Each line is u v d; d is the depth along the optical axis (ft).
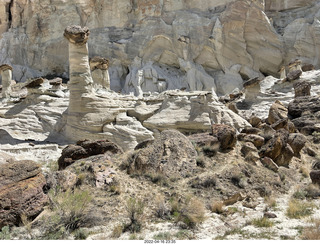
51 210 24.98
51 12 158.71
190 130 57.77
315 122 64.75
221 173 32.35
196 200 26.30
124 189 28.89
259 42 139.54
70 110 59.62
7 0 163.63
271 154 39.86
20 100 68.28
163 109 61.93
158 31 146.82
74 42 59.31
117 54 150.92
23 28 160.97
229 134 39.40
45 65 159.12
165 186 29.99
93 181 29.63
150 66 143.74
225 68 140.15
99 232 22.99
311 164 45.16
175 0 148.87
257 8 137.28
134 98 66.03
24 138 58.08
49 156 49.47
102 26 156.25
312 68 119.96
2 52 158.51
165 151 33.86
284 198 31.50
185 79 141.49
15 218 23.26
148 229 23.49
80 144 42.32
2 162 40.78
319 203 29.71
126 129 57.00
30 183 25.12
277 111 67.72
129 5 152.46
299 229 22.97
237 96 98.17
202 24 141.69
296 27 139.13
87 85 59.93
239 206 28.66
